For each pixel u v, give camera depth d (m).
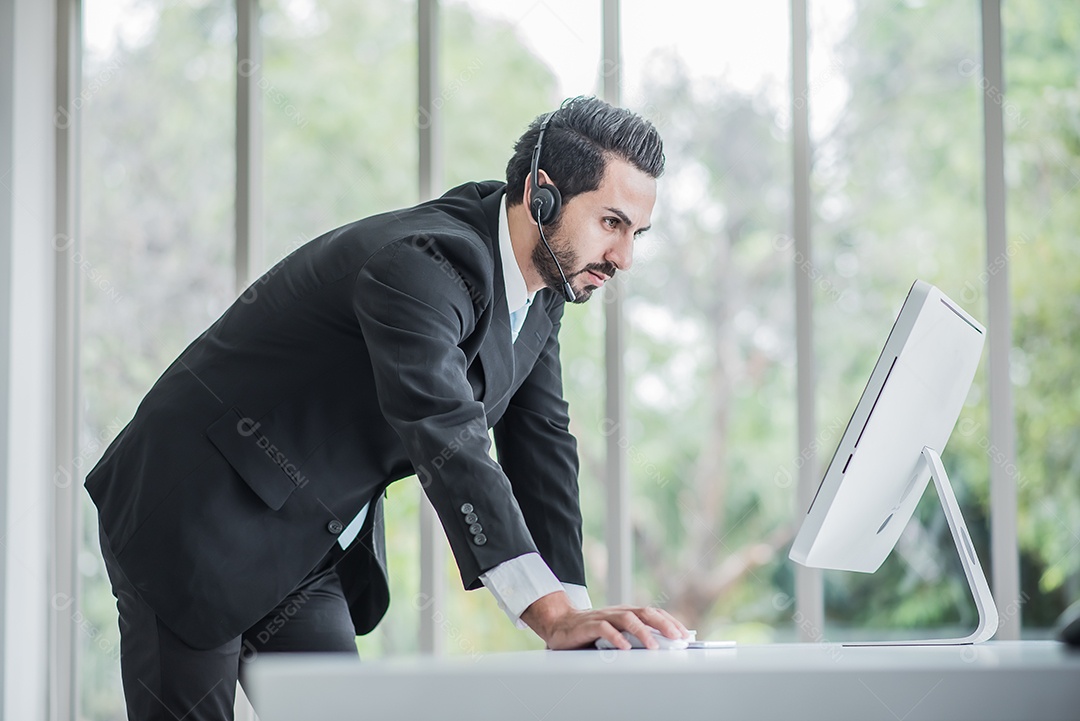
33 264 2.95
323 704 0.79
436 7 2.99
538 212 1.52
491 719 0.80
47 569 2.92
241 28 3.02
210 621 1.49
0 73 2.93
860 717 0.85
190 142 3.06
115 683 2.91
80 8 3.12
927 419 1.42
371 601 1.88
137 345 3.02
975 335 1.47
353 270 1.47
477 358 1.51
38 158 2.99
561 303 1.80
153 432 1.53
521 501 1.74
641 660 0.92
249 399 1.53
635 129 1.54
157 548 1.49
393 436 1.58
